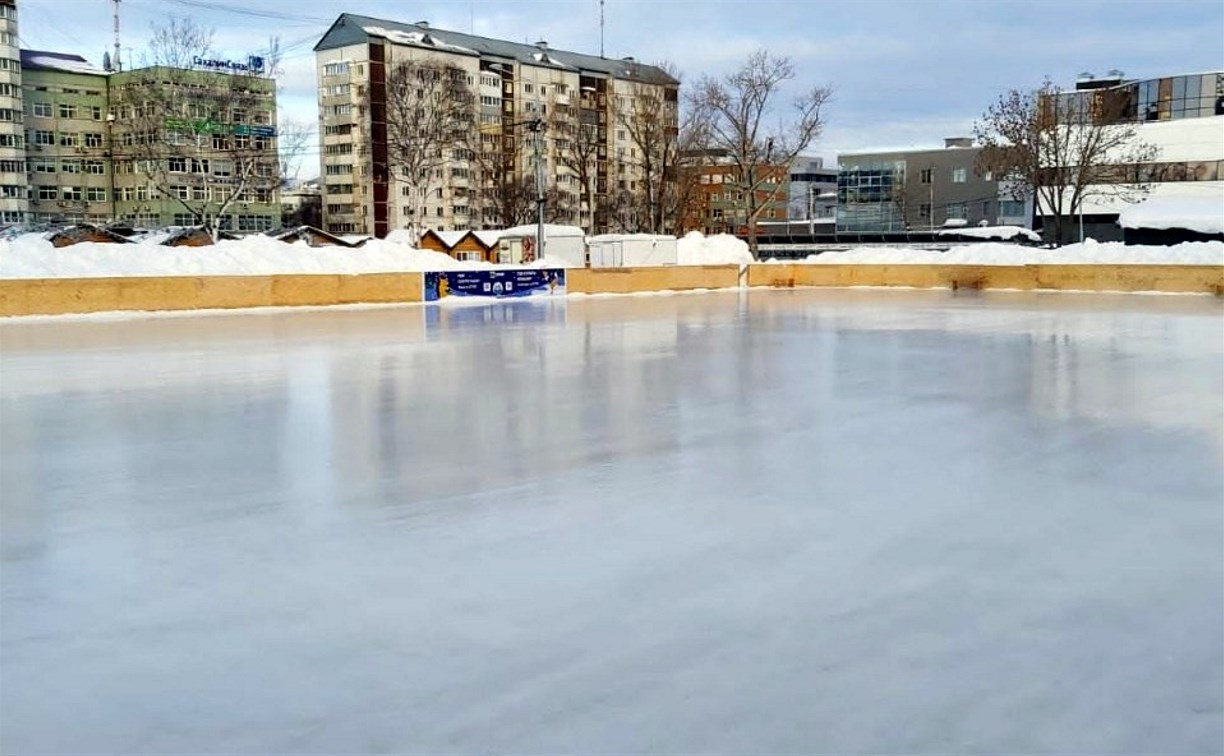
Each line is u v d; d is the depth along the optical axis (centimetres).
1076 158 4975
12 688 391
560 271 3538
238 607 478
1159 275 3369
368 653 421
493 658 415
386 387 1237
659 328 2158
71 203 7988
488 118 8969
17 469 785
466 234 5175
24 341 1894
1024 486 714
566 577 517
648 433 924
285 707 373
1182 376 1290
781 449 849
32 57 7988
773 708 369
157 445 877
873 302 3091
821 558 546
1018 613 463
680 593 491
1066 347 1661
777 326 2188
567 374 1359
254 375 1359
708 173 9444
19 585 512
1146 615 459
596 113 9569
